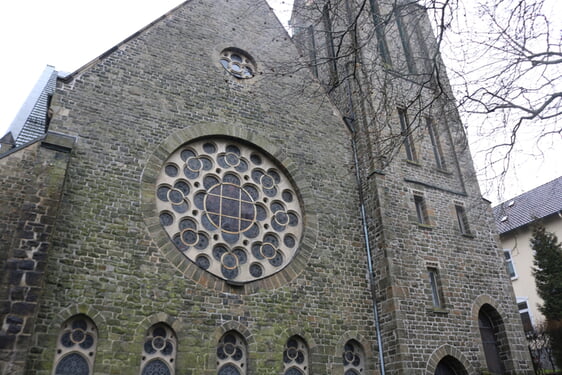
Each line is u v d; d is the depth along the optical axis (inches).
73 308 459.2
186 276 532.1
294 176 674.8
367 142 731.4
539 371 904.3
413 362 578.2
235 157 657.0
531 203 1263.5
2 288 410.6
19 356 390.3
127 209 533.3
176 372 479.2
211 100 665.0
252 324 543.5
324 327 584.4
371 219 683.4
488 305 689.6
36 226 450.9
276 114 712.4
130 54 634.2
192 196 597.9
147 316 490.6
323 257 634.2
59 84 564.7
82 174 526.6
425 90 847.1
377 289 637.9
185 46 686.5
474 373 616.7
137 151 573.6
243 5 788.6
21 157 519.5
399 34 919.0
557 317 914.7
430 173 770.2
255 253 604.1
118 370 453.4
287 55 791.7
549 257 965.8
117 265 499.2
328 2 529.0
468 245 725.3
